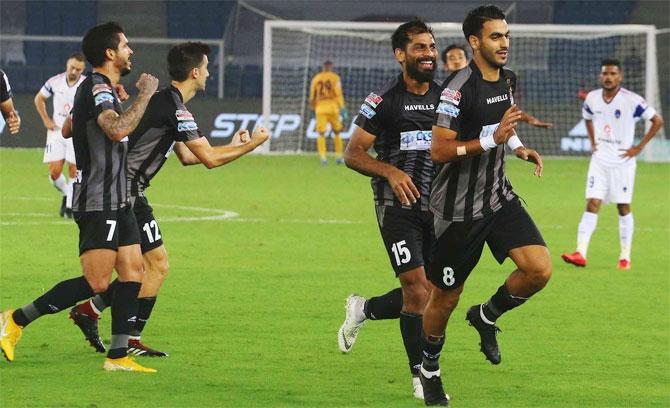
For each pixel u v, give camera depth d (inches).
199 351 984.9
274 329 1093.1
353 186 2795.3
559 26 3764.8
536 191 2736.2
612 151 1557.6
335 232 1914.4
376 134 875.4
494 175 799.1
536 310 1222.3
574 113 3912.4
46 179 2785.4
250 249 1691.7
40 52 4397.1
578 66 4104.3
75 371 892.0
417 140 873.5
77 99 870.4
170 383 856.9
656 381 890.1
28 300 1226.0
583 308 1237.1
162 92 940.0
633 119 1563.7
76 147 874.1
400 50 871.7
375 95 875.4
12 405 778.2
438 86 889.5
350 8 4598.9
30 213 2100.1
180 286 1348.4
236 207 2290.8
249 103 3831.2
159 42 4281.5
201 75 946.7
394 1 4581.7
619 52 4106.8
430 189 866.8
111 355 897.5
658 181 3058.6
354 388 852.6
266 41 3745.1
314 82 3467.0
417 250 859.4
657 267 1574.8
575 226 2068.2
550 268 802.8
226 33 4453.7
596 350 1015.6
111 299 933.2
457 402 813.2
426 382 800.9
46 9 4458.7
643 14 4505.4
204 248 1695.4
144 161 940.0
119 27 877.8
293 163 3545.8
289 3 4534.9
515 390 855.7
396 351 997.8
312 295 1298.0
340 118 3489.2
